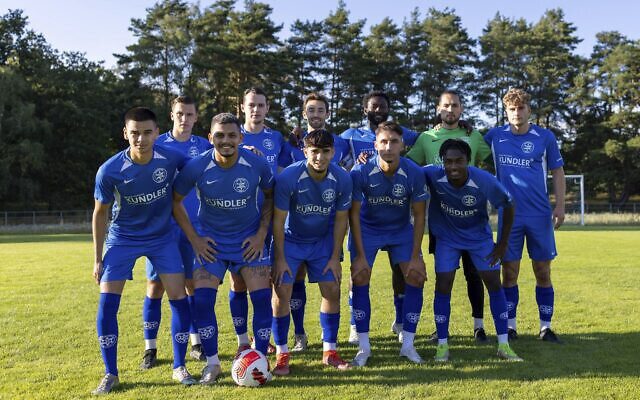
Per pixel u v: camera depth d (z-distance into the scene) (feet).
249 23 139.13
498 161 18.93
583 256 42.52
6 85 119.14
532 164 18.49
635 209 131.44
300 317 17.74
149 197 14.67
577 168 161.27
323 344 16.97
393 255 17.56
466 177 16.10
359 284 16.25
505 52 157.07
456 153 15.66
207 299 14.71
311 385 13.85
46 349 17.25
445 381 13.85
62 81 136.98
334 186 15.57
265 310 15.08
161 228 15.17
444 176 16.56
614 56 153.28
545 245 18.31
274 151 19.76
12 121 120.16
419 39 154.92
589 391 12.89
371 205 17.01
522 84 157.99
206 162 14.83
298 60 147.02
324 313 16.10
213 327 14.61
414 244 16.83
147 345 16.15
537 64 155.22
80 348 17.38
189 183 14.92
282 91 143.13
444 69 152.25
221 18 144.97
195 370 15.58
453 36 150.61
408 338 16.44
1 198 128.26
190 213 17.57
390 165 16.11
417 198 16.62
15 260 43.60
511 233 18.34
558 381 13.67
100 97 142.41
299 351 17.46
